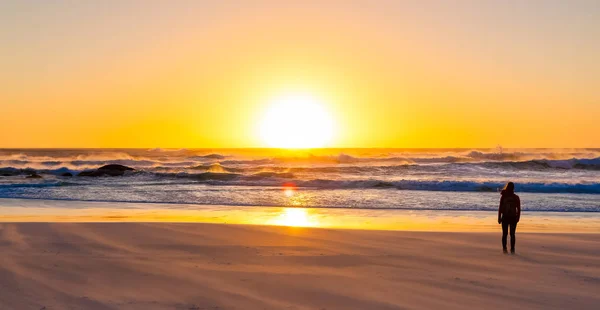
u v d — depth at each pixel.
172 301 7.61
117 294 7.93
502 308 7.42
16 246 11.71
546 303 7.67
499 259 10.78
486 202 23.69
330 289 8.35
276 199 25.39
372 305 7.54
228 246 11.93
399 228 15.92
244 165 63.06
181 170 50.00
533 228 16.14
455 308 7.41
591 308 7.43
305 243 12.38
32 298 7.68
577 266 10.16
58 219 17.69
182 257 10.70
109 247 11.70
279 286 8.48
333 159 70.94
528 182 30.91
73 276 8.98
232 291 8.17
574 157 72.44
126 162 68.38
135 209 21.23
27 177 41.84
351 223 17.20
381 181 32.56
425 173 44.66
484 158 75.12
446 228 15.92
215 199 25.44
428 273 9.50
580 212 20.64
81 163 67.69
